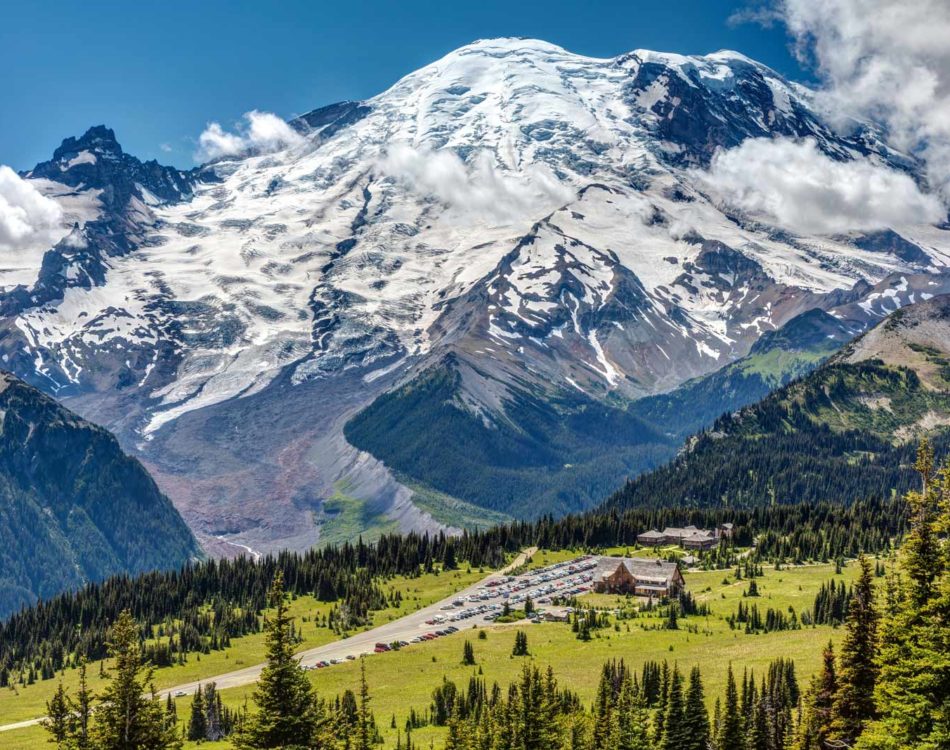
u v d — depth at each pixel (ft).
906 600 317.22
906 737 297.94
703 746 490.08
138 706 331.16
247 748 352.08
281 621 362.33
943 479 321.93
